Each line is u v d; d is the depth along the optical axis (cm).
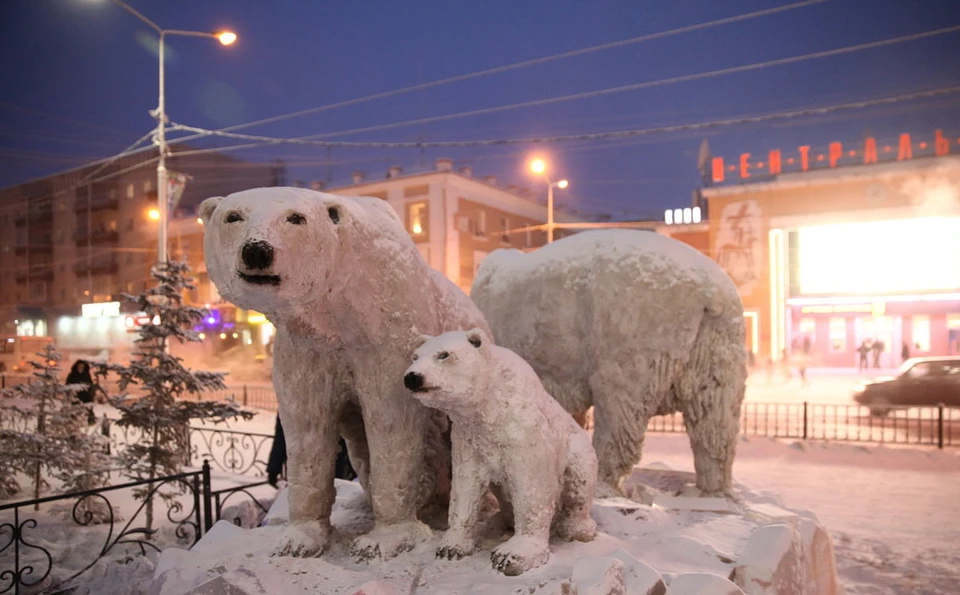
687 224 2647
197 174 3256
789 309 2516
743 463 944
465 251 2680
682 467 906
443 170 2612
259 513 577
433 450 333
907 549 578
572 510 306
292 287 241
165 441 630
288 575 263
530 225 3139
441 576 266
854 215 2416
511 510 311
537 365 441
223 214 249
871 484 817
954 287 2306
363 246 280
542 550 274
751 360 2350
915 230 2347
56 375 706
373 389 295
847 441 1115
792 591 305
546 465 280
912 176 2338
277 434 698
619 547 301
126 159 3281
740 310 397
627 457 407
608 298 399
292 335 289
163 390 631
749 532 337
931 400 1333
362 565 283
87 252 3372
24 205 3591
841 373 2369
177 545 570
